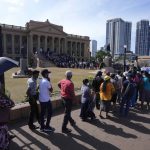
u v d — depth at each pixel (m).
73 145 7.18
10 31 85.00
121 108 11.06
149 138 7.95
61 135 8.01
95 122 9.73
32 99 8.27
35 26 89.06
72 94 8.27
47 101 8.05
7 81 24.89
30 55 83.50
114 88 11.39
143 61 30.53
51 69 48.84
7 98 5.54
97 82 11.64
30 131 8.29
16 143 7.21
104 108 10.62
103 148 6.99
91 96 9.91
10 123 9.05
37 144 7.19
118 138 7.89
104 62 31.09
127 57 49.22
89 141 7.53
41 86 8.04
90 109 9.88
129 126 9.30
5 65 5.98
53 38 94.81
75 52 107.12
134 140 7.72
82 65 60.00
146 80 12.46
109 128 8.97
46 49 92.56
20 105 9.99
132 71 13.10
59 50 97.19
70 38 104.38
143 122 9.95
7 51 85.75
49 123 8.62
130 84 10.77
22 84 22.14
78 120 9.95
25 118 9.77
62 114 10.77
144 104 14.01
